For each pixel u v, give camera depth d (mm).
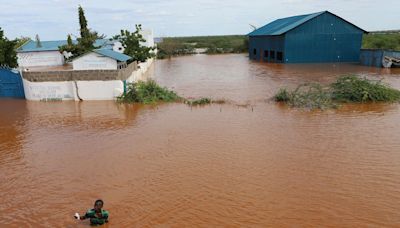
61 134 14727
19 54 34094
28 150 12922
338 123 15219
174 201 8906
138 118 16875
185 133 14266
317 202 8688
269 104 19203
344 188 9344
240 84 26500
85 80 20984
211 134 14055
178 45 64062
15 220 8312
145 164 11234
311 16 40719
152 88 21047
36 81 21344
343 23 40156
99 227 7914
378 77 28297
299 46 40594
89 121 16625
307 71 33469
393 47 48156
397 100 19250
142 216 8281
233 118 16438
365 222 7828
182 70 37750
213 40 91812
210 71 36000
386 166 10625
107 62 21656
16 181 10336
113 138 13953
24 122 16781
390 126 14617
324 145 12516
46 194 9500
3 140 14180
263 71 34594
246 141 13125
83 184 10008
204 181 9922
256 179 9961
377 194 9000
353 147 12266
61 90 21359
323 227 7676
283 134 13852
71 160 11797
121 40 31688
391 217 7992
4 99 22531
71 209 8711
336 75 30016
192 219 8102
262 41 47969
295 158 11391
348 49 41062
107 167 11109
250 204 8656
